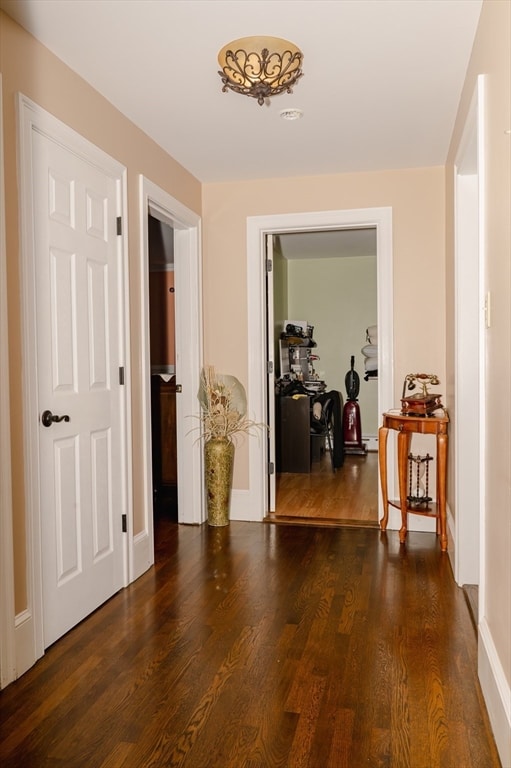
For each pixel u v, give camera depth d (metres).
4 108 2.05
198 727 1.79
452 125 3.17
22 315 2.12
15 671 2.06
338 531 3.89
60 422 2.41
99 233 2.74
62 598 2.40
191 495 4.10
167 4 2.08
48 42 2.30
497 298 1.84
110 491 2.83
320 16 2.17
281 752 1.68
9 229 2.06
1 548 1.99
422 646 2.29
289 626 2.47
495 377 1.89
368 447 7.43
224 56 2.29
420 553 3.42
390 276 3.90
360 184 3.94
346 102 2.88
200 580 3.02
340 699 1.94
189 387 4.08
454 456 3.20
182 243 4.07
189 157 3.63
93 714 1.86
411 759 1.65
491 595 1.96
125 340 2.95
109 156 2.81
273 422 4.35
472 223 2.94
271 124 3.15
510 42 1.63
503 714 1.62
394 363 3.90
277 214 4.08
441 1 2.08
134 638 2.38
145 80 2.62
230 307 4.19
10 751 1.69
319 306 7.62
